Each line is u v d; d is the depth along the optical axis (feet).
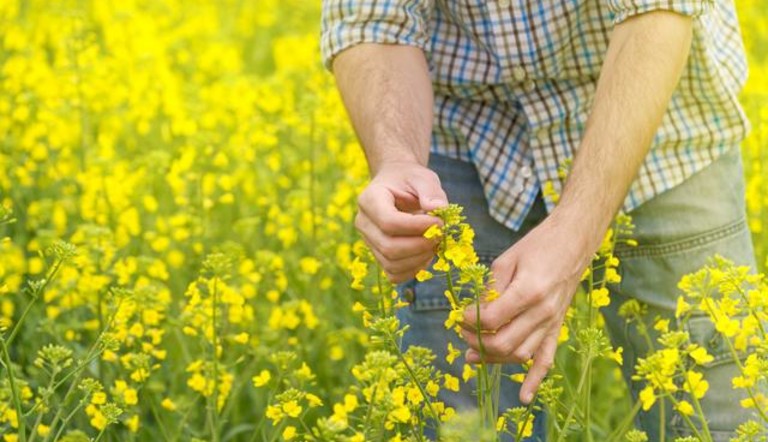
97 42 32.48
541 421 15.08
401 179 12.16
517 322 11.46
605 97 12.41
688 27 12.65
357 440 11.64
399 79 13.35
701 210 14.40
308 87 24.72
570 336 14.62
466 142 14.60
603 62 13.15
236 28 37.91
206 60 30.94
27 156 24.20
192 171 22.89
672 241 14.43
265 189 23.63
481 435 11.07
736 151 14.71
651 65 12.36
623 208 14.24
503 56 14.01
